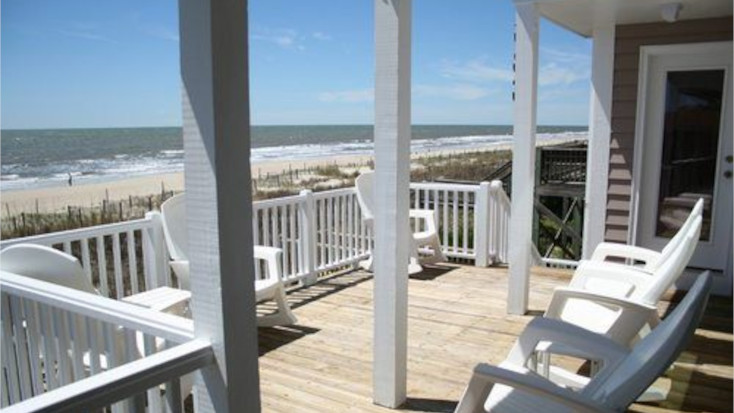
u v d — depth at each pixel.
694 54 4.77
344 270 5.80
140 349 2.16
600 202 5.27
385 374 2.84
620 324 2.59
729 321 4.09
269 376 3.24
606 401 1.62
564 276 5.39
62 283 2.31
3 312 2.25
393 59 2.60
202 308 1.45
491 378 1.75
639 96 4.99
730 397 2.93
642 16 4.55
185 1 1.32
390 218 2.71
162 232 3.86
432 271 5.70
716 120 4.75
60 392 1.22
